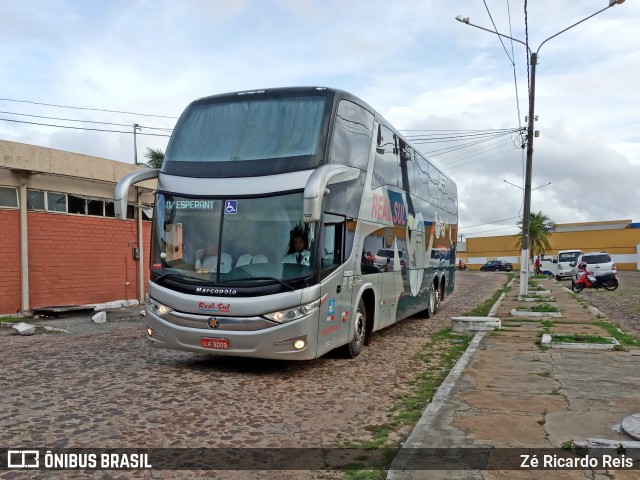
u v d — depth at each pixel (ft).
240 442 17.25
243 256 24.82
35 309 45.78
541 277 138.51
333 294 26.45
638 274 148.97
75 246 50.44
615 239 198.39
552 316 48.47
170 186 26.91
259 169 25.57
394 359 30.81
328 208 25.93
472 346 32.99
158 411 20.04
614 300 68.13
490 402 20.47
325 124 25.94
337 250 26.96
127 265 56.24
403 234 38.93
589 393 21.70
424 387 24.43
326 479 14.57
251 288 24.31
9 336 37.09
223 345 24.58
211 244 25.35
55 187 48.42
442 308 59.88
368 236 31.30
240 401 21.70
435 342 36.73
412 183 41.55
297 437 17.80
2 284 44.09
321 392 23.32
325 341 25.86
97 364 27.89
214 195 25.73
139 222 57.62
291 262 24.47
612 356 29.60
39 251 47.11
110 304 52.85
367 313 32.78
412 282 41.75
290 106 26.76
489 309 58.75
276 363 28.84
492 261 214.07
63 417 19.12
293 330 24.07
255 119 26.91
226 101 28.09
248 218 25.08
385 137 34.65
